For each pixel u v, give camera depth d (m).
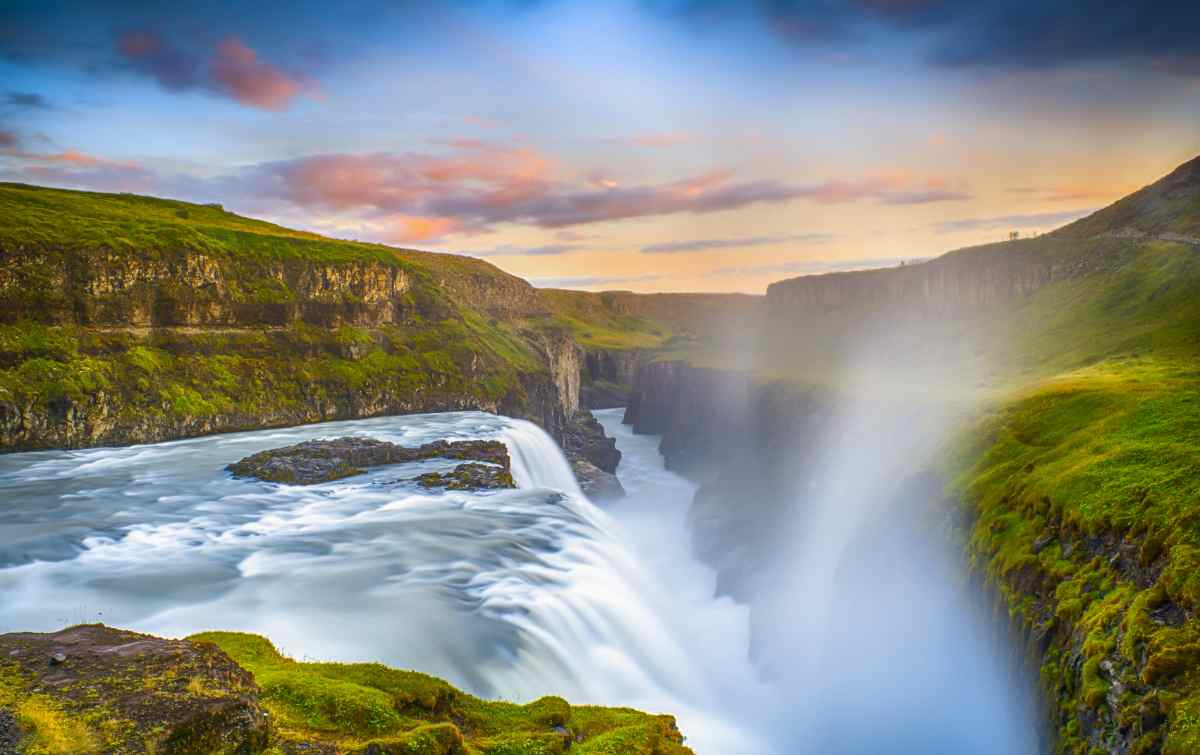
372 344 140.12
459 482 68.81
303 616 35.44
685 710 41.12
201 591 38.69
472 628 35.84
